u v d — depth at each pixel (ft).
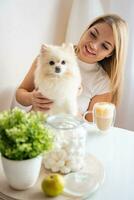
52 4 5.79
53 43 6.21
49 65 3.98
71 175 2.77
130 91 6.45
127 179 2.79
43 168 2.87
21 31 5.21
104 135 3.77
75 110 4.22
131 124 6.71
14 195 2.47
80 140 2.83
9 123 2.43
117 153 3.29
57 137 2.76
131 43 6.13
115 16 5.27
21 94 4.90
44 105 4.09
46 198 2.45
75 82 4.17
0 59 4.91
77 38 6.14
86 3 5.99
